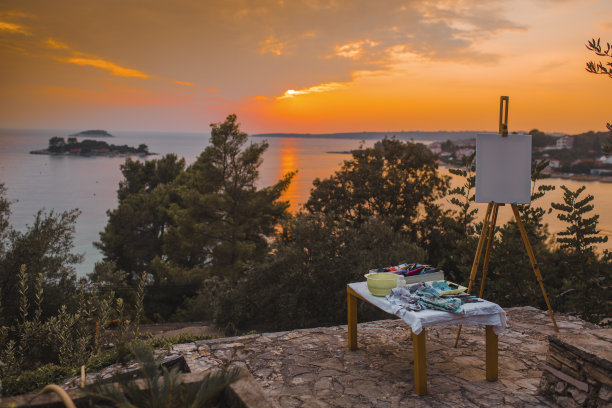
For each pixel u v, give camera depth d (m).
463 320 3.07
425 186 18.53
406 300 3.29
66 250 10.88
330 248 10.97
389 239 11.02
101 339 4.12
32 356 4.19
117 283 10.83
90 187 88.75
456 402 2.94
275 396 3.05
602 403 2.58
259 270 11.18
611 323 5.88
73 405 1.68
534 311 5.27
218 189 20.12
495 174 3.91
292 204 22.70
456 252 7.65
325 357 3.79
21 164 104.88
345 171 19.81
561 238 6.72
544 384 3.03
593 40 3.74
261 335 4.37
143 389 1.90
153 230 25.47
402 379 3.32
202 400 1.83
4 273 9.81
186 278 18.77
